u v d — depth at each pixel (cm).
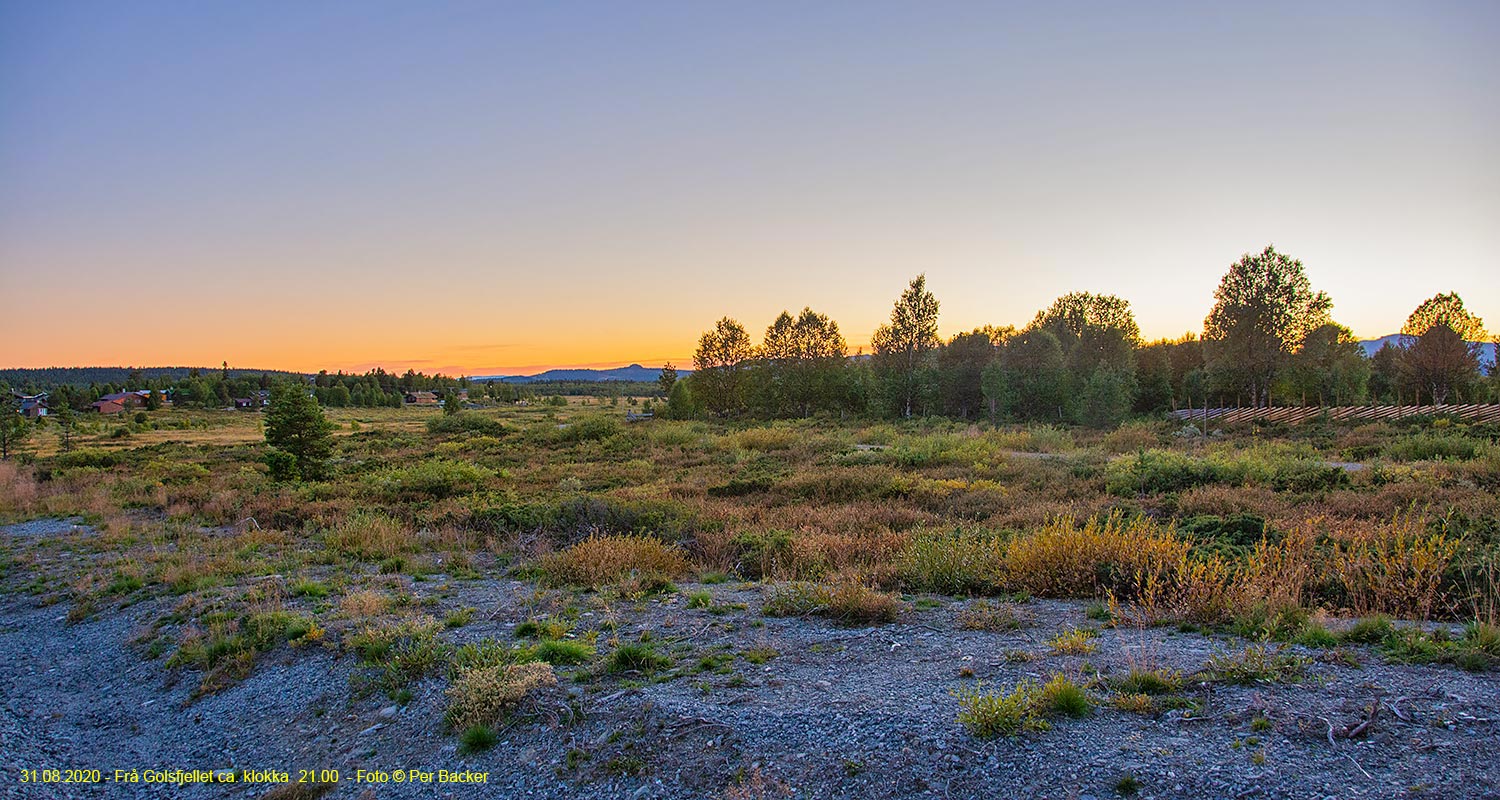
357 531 1339
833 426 5003
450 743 504
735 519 1366
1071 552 801
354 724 559
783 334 6144
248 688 650
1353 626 564
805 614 749
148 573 1093
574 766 451
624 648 621
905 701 484
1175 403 5941
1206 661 508
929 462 2383
